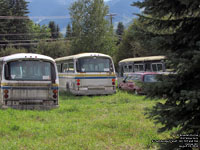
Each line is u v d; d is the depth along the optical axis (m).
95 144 7.81
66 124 10.41
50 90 13.68
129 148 7.52
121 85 23.73
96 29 51.03
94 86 20.70
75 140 8.20
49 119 11.52
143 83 5.36
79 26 50.91
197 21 5.30
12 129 9.58
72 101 17.52
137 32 5.62
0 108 13.16
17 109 13.05
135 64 28.50
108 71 21.09
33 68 13.58
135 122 10.58
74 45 51.75
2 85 12.97
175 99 5.14
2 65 13.24
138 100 17.25
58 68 26.17
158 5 5.39
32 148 7.52
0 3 77.06
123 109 13.96
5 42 76.38
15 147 7.54
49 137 8.70
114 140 8.32
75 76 20.67
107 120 11.02
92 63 20.91
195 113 5.04
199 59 4.59
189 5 5.16
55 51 68.44
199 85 4.91
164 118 5.00
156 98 5.35
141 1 5.50
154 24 5.62
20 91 13.16
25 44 78.94
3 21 76.69
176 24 5.48
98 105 15.67
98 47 51.03
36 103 13.41
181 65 4.88
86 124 10.53
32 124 10.23
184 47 5.33
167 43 5.25
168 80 5.02
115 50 52.16
